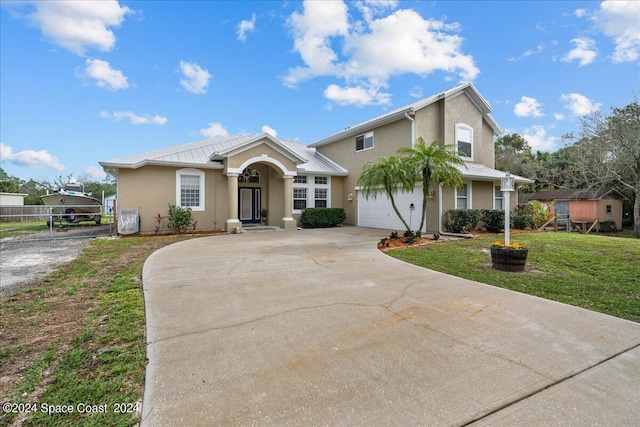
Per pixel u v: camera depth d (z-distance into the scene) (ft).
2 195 102.78
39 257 27.91
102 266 23.94
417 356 10.32
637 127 59.52
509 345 11.14
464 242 35.32
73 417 7.46
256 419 7.31
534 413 7.60
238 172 50.01
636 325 12.98
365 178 36.45
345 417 7.39
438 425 7.15
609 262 24.14
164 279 19.94
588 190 74.64
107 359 10.07
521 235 40.01
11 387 8.66
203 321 13.21
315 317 13.64
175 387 8.57
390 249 31.50
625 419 7.39
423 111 49.08
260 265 24.11
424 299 16.15
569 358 10.27
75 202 67.21
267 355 10.37
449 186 40.34
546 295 17.04
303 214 57.31
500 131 59.21
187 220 47.93
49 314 14.03
